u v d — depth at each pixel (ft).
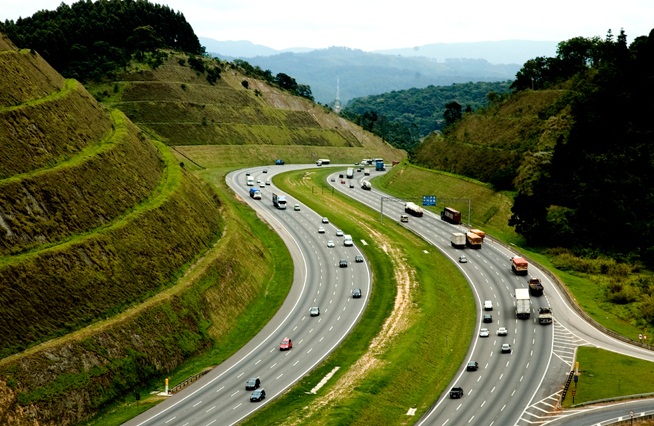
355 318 481.05
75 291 391.65
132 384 371.56
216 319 456.86
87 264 409.90
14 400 320.50
